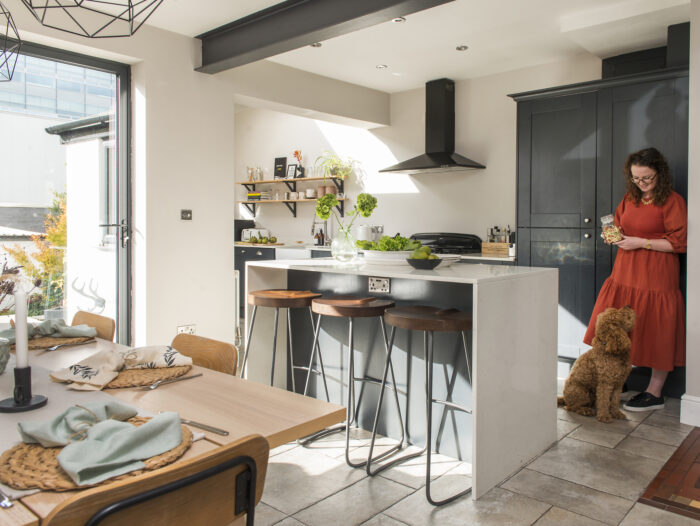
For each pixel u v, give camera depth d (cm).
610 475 248
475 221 537
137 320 397
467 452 262
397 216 597
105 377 153
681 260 353
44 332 209
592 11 365
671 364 334
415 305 279
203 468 95
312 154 685
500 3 352
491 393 232
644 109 376
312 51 444
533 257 434
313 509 217
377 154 612
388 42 424
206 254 422
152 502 90
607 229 348
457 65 487
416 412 282
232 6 347
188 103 406
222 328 434
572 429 305
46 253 361
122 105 390
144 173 385
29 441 109
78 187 374
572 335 415
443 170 528
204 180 418
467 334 261
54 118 362
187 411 134
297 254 623
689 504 221
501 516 212
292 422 127
